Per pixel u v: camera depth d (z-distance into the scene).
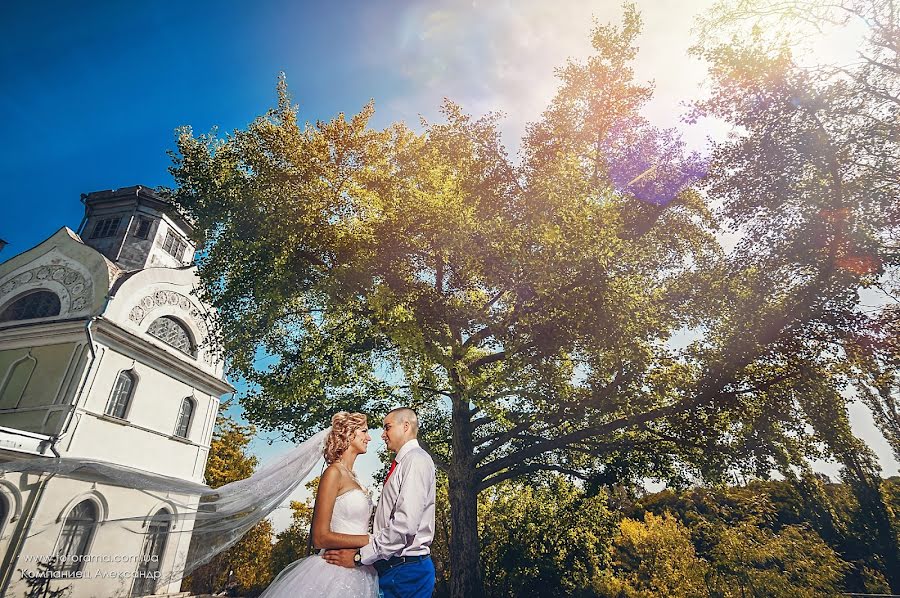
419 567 3.37
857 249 12.80
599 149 18.66
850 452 14.05
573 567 20.16
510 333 15.04
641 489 17.06
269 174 15.98
